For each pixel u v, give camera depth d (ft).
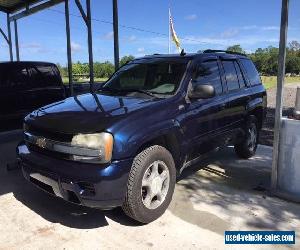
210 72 17.92
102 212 14.69
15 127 26.73
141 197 13.08
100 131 12.23
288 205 15.65
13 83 26.45
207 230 13.43
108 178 12.04
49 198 16.02
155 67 17.34
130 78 17.69
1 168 20.12
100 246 12.31
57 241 12.60
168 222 13.96
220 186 17.76
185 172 19.79
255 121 22.35
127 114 13.19
